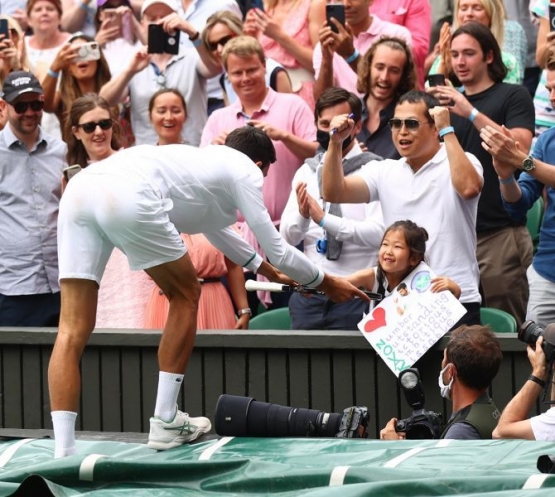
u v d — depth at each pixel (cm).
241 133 1572
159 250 1461
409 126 1886
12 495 1262
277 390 1920
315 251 2059
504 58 2370
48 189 2253
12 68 2472
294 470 1302
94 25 2684
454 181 1877
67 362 1454
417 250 1819
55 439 1452
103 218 1441
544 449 1308
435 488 1183
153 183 1461
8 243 2234
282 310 2164
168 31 2369
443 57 2266
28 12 2578
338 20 2302
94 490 1349
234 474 1330
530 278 1992
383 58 2178
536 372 1500
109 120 2192
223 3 2602
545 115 2341
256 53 2261
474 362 1516
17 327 2095
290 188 2242
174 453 1477
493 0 2350
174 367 1500
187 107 2453
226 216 1541
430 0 2641
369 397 1881
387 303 1838
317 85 2327
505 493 1127
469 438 1496
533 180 1980
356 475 1262
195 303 1502
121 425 2005
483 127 1998
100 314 2159
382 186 1947
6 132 2248
